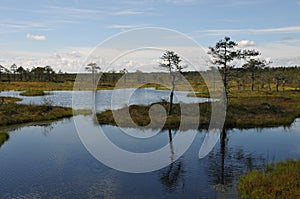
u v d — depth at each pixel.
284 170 16.41
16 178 17.14
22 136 28.89
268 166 17.95
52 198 14.38
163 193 14.84
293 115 39.00
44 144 25.44
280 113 39.22
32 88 95.75
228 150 23.14
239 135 28.69
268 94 64.25
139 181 16.50
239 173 17.62
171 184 16.00
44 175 17.64
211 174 17.50
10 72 134.75
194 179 16.72
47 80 132.25
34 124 35.66
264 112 39.16
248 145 24.77
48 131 31.16
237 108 39.88
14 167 19.19
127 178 16.95
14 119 36.56
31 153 22.56
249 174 16.39
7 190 15.37
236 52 38.78
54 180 16.80
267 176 15.66
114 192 15.04
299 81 91.19
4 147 24.61
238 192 14.80
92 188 15.59
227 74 39.84
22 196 14.62
